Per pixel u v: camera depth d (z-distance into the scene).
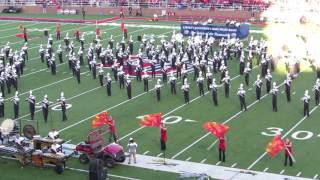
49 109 37.16
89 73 46.97
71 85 43.38
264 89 40.78
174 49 48.16
